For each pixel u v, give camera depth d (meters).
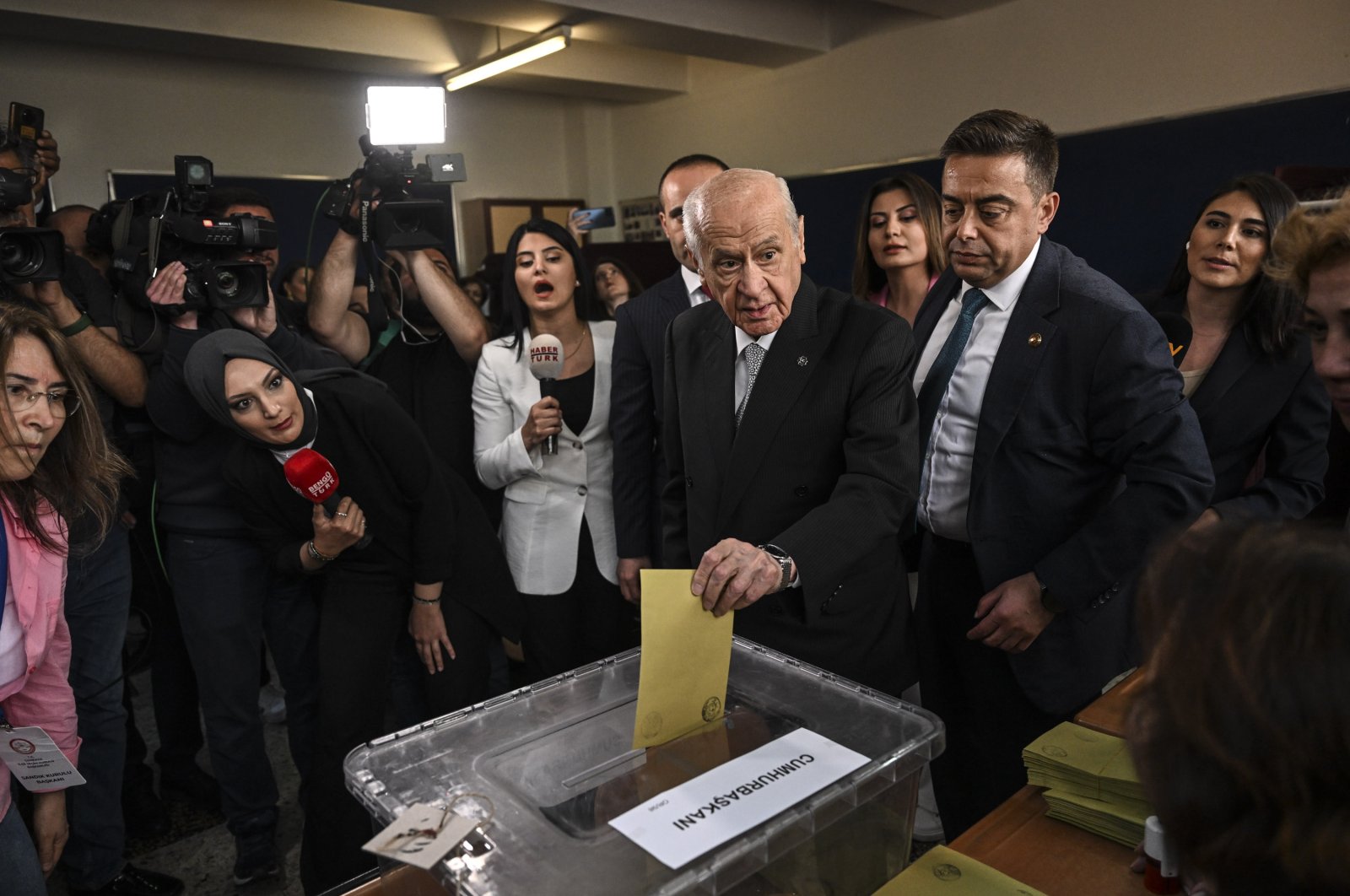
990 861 0.82
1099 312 1.26
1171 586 0.40
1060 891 0.77
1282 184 1.60
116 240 1.96
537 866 0.61
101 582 1.79
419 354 2.28
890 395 1.18
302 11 5.66
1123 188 4.43
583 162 7.87
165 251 1.87
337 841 1.69
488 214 7.27
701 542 1.31
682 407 1.34
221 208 2.50
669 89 7.14
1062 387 1.30
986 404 1.35
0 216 1.72
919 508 1.53
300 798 2.11
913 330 1.62
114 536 1.83
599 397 2.03
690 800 0.67
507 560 2.04
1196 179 4.20
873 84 5.85
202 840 2.12
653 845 0.62
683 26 5.41
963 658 1.51
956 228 1.33
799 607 1.25
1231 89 4.20
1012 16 5.02
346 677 1.72
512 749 0.75
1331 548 0.36
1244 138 4.04
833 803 0.68
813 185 6.09
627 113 7.77
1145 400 1.23
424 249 2.17
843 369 1.20
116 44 5.41
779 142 6.56
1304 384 1.54
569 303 2.06
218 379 1.58
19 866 1.20
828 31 6.05
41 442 1.16
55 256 1.70
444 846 0.61
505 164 7.59
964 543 1.48
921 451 1.51
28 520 1.18
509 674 2.73
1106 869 0.80
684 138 7.31
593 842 0.63
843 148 6.12
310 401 1.65
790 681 0.88
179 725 2.27
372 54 6.00
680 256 1.88
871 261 2.49
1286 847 0.35
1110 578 1.23
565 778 0.71
